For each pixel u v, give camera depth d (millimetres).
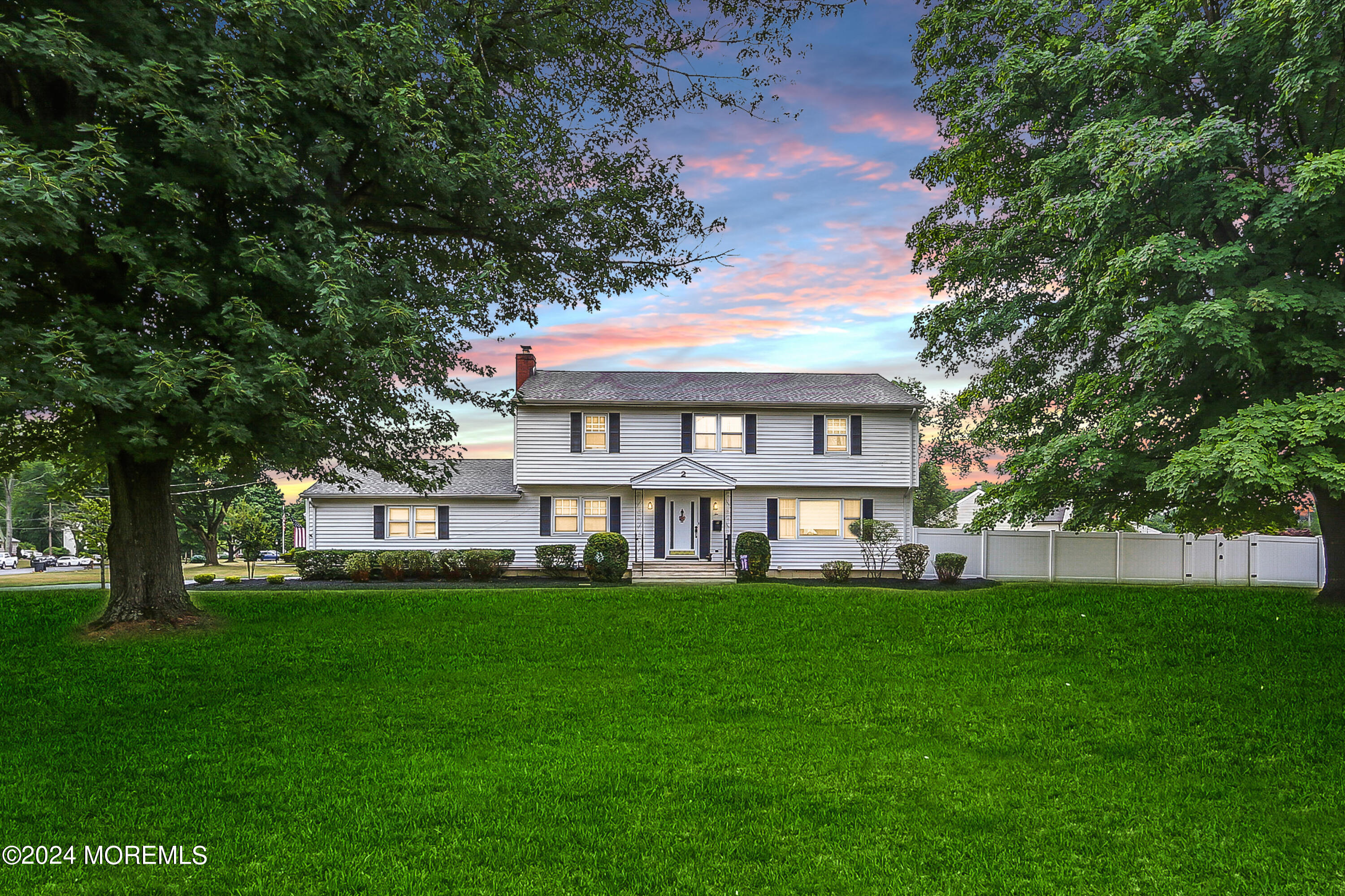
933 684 10383
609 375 29891
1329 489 11000
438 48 12289
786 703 9555
